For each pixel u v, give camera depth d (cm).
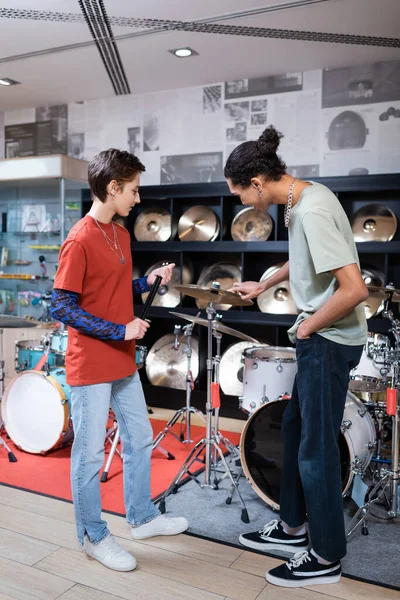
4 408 347
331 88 435
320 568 196
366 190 398
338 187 405
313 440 190
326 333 188
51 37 384
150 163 504
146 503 226
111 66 437
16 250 523
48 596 183
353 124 430
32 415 336
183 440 364
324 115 438
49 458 328
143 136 506
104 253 199
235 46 393
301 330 187
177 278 484
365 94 425
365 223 420
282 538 221
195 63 428
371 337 295
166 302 479
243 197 200
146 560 209
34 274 515
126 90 497
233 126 470
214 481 285
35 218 512
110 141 521
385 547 227
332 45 388
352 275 173
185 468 267
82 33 376
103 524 209
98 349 199
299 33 369
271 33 370
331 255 174
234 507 262
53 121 547
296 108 447
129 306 212
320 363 189
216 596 186
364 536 237
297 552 216
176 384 456
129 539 225
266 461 259
